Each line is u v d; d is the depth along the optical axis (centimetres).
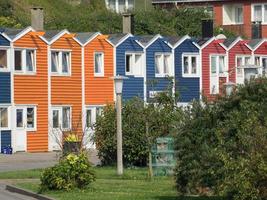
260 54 14162
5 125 10681
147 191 5475
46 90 11138
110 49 11969
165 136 7081
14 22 15025
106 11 16938
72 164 5475
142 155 7625
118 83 6694
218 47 13462
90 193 5325
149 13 16475
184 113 4731
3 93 10644
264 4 17375
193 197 4881
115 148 7688
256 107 4334
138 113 7612
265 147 4016
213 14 17812
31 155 10150
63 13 17375
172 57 12744
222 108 4550
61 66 11356
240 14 17625
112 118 7762
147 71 12400
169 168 6769
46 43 11150
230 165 4053
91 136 9281
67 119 11375
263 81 4484
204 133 4559
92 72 11725
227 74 13538
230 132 4306
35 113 10994
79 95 11544
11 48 10725
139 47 12331
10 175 6862
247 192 3994
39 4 17075
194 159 4559
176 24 16512
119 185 5884
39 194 5338
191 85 12975
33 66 11025
